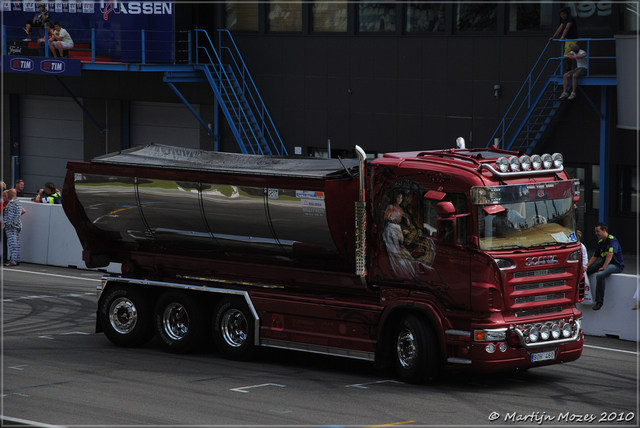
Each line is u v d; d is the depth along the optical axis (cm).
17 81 5150
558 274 1731
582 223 3434
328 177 1800
